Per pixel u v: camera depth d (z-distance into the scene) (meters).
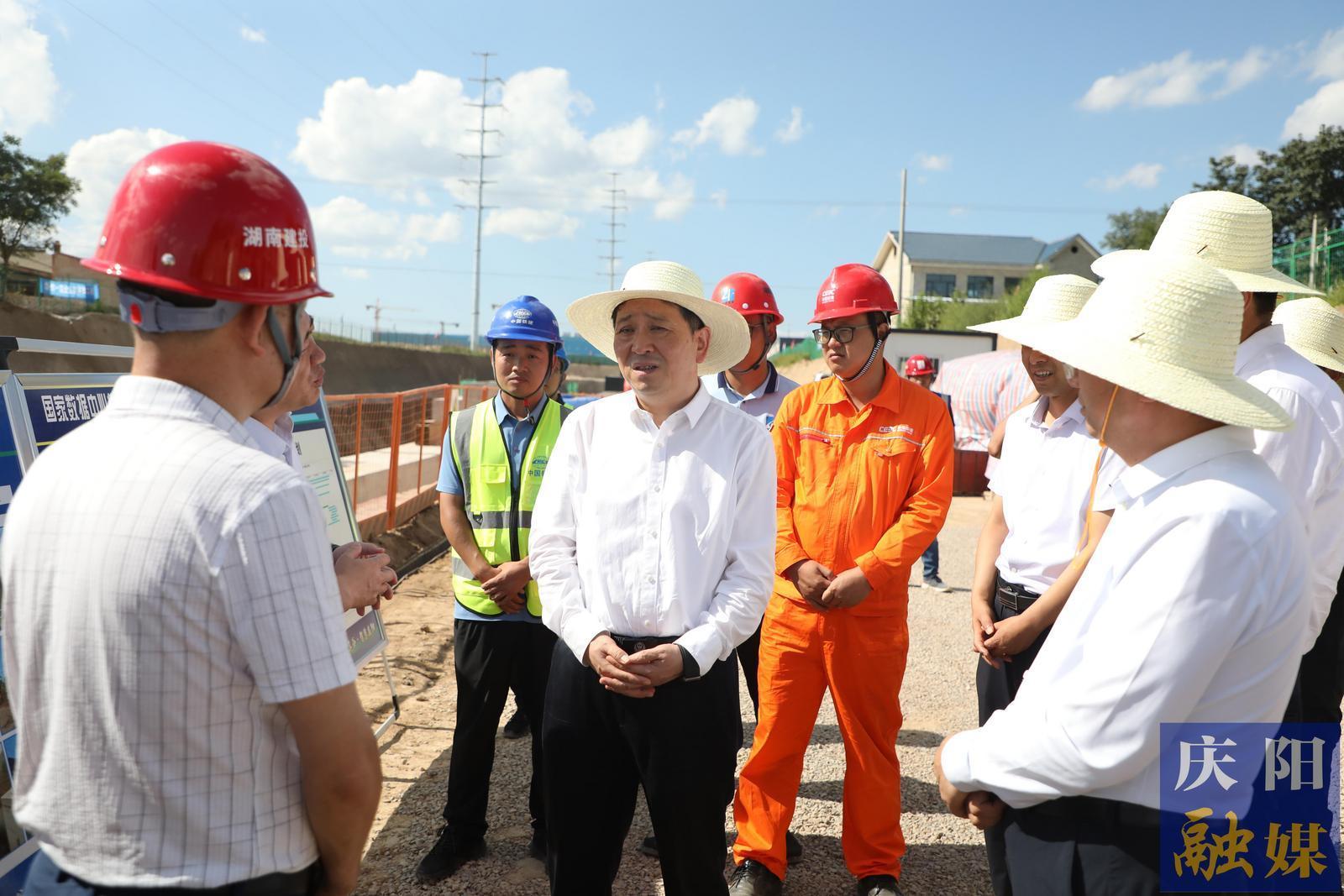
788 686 3.06
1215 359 1.53
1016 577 2.90
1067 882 1.58
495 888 3.08
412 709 4.80
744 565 2.44
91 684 1.23
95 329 21.80
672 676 2.26
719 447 2.48
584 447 2.61
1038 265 55.34
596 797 2.42
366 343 40.34
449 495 3.35
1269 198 32.44
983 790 1.73
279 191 1.38
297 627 1.25
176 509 1.21
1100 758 1.46
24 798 1.31
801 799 3.87
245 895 1.28
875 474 3.06
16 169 25.67
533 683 3.25
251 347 1.36
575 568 2.52
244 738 1.27
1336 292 16.17
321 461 4.12
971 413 14.56
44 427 2.73
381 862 3.24
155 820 1.25
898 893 2.97
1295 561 1.43
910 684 5.38
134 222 1.30
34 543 1.27
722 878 2.41
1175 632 1.39
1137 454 1.61
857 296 3.07
